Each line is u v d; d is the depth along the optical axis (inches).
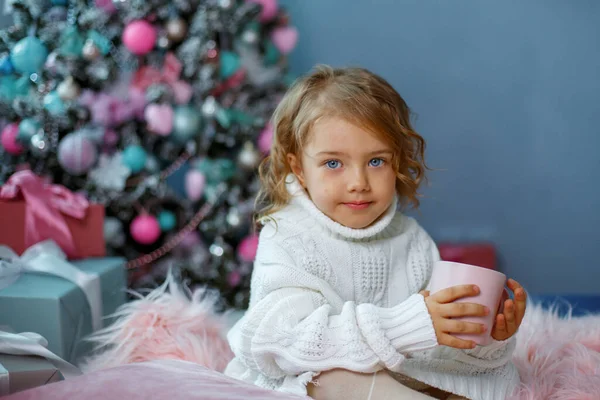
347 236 47.2
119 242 88.1
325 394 41.3
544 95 110.6
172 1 86.8
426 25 112.2
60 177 88.5
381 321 40.3
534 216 112.4
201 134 91.4
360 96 45.4
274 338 42.6
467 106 112.3
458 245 108.6
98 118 84.4
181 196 113.7
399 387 40.8
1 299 57.2
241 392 35.4
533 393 44.8
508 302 41.2
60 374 43.7
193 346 53.9
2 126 89.8
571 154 110.9
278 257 46.8
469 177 113.0
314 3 114.2
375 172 45.6
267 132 92.1
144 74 88.4
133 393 34.4
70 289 60.2
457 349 45.0
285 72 102.7
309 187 47.1
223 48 92.1
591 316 60.8
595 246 111.6
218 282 91.7
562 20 109.1
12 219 71.2
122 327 54.0
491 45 111.0
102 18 84.6
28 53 81.3
